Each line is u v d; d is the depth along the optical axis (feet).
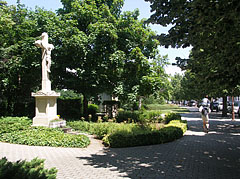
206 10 13.10
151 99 142.00
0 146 24.29
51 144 25.20
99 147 25.85
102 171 16.57
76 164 18.37
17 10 52.90
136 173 16.16
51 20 45.14
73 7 48.08
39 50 42.93
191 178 15.12
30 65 45.16
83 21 49.26
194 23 14.90
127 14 48.67
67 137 26.32
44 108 33.88
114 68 45.29
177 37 16.40
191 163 18.92
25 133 27.61
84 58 43.60
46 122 32.89
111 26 44.27
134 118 50.65
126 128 30.09
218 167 17.72
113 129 29.96
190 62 19.54
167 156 21.39
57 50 44.04
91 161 19.44
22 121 33.91
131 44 48.03
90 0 49.60
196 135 35.09
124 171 16.62
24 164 8.13
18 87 52.90
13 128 28.96
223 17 12.98
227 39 14.65
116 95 48.73
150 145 27.07
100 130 30.73
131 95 45.24
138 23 49.32
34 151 22.45
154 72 49.62
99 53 46.06
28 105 55.52
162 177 15.29
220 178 15.15
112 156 21.36
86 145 26.02
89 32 48.75
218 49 16.03
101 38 44.57
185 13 15.51
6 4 49.57
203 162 19.22
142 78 46.65
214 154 22.20
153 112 56.95
